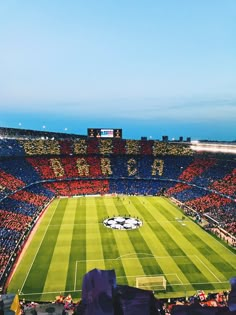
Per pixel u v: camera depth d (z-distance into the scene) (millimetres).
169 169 122875
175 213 84875
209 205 87562
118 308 4922
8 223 69000
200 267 52375
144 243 62781
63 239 64938
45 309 8750
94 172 120750
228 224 72438
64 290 45031
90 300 5051
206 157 132000
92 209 88562
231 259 55656
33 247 60688
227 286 46250
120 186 113938
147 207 91125
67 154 127938
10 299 14688
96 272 5352
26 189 99000
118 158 130625
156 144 140000
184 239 65250
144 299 5070
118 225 73938
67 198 102000
